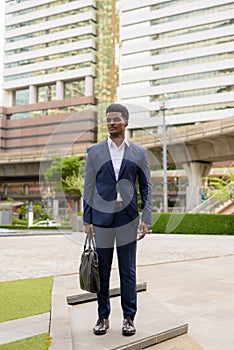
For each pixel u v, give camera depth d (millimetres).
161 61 56125
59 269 7344
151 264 8195
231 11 51344
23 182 54875
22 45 72750
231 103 51406
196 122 53281
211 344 3252
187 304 4598
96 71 68312
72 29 69000
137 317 3684
